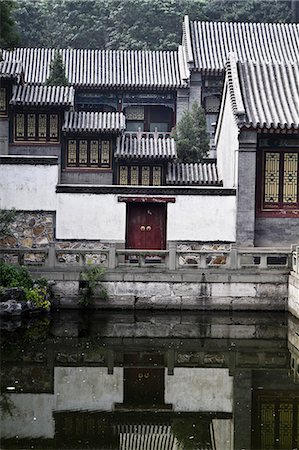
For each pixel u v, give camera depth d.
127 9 82.44
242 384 20.78
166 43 80.38
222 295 28.89
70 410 18.56
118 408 18.83
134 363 22.70
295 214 33.12
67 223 31.75
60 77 52.06
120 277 28.77
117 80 61.31
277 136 32.81
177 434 17.27
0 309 27.16
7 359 22.70
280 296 28.98
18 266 28.53
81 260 28.88
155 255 28.80
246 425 17.86
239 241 31.97
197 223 31.91
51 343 24.58
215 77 62.09
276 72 35.75
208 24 64.94
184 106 62.09
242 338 25.81
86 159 44.09
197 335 26.14
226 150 37.06
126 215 31.98
